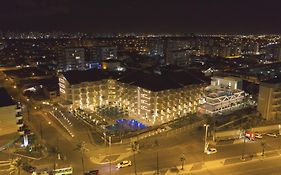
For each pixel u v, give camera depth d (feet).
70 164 357.41
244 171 341.62
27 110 546.26
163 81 512.63
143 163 359.87
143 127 469.16
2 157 372.17
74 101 548.72
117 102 572.51
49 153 383.04
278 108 481.87
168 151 388.78
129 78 550.36
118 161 364.99
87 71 609.01
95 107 563.48
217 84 575.38
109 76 586.45
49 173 332.80
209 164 356.38
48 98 602.44
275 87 471.62
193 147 399.24
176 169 345.10
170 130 454.40
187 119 496.23
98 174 329.93
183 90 503.61
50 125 476.13
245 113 513.45
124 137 428.97
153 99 476.13
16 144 398.21
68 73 583.58
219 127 451.53
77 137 431.84
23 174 337.11
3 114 387.34
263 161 363.97
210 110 508.94
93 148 398.42
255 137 426.92
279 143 411.75
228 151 388.57
